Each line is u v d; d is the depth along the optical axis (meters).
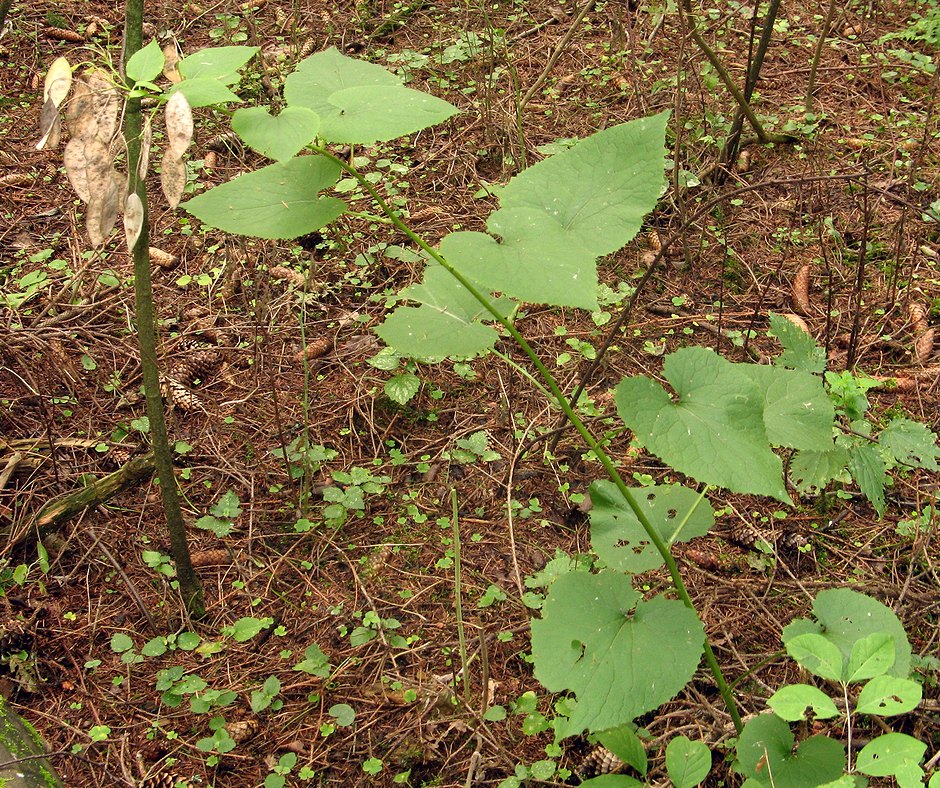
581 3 6.23
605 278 4.30
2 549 2.96
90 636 2.83
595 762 2.45
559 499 3.33
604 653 1.89
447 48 5.64
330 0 6.26
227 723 2.60
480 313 2.17
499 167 4.96
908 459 2.81
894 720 2.54
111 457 3.38
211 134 5.03
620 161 1.96
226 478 3.40
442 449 3.52
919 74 5.57
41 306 4.00
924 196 4.62
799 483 3.17
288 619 2.93
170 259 4.29
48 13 5.89
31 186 4.72
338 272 4.32
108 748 2.54
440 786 2.47
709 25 5.96
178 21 5.99
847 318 4.05
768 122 5.11
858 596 2.12
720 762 2.46
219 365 3.85
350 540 3.19
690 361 1.98
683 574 3.06
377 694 2.70
